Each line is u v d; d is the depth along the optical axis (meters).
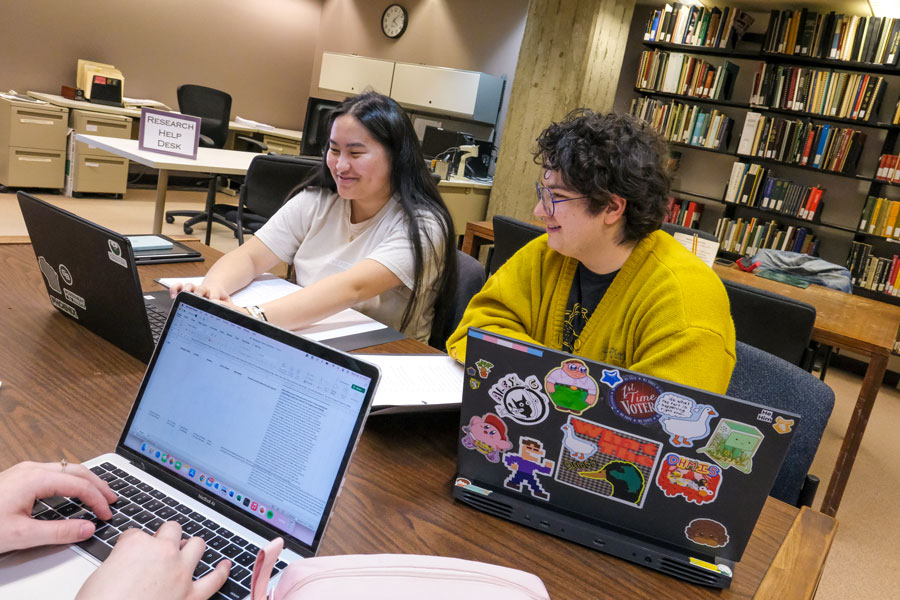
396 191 1.69
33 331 1.19
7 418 0.90
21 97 5.27
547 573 0.78
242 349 0.78
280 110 7.48
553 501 0.86
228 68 6.91
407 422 1.11
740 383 1.32
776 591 0.80
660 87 5.16
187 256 1.70
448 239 1.67
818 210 4.63
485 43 6.16
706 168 5.27
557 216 1.11
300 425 0.72
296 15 7.25
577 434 0.82
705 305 1.08
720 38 4.85
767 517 0.98
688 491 0.79
